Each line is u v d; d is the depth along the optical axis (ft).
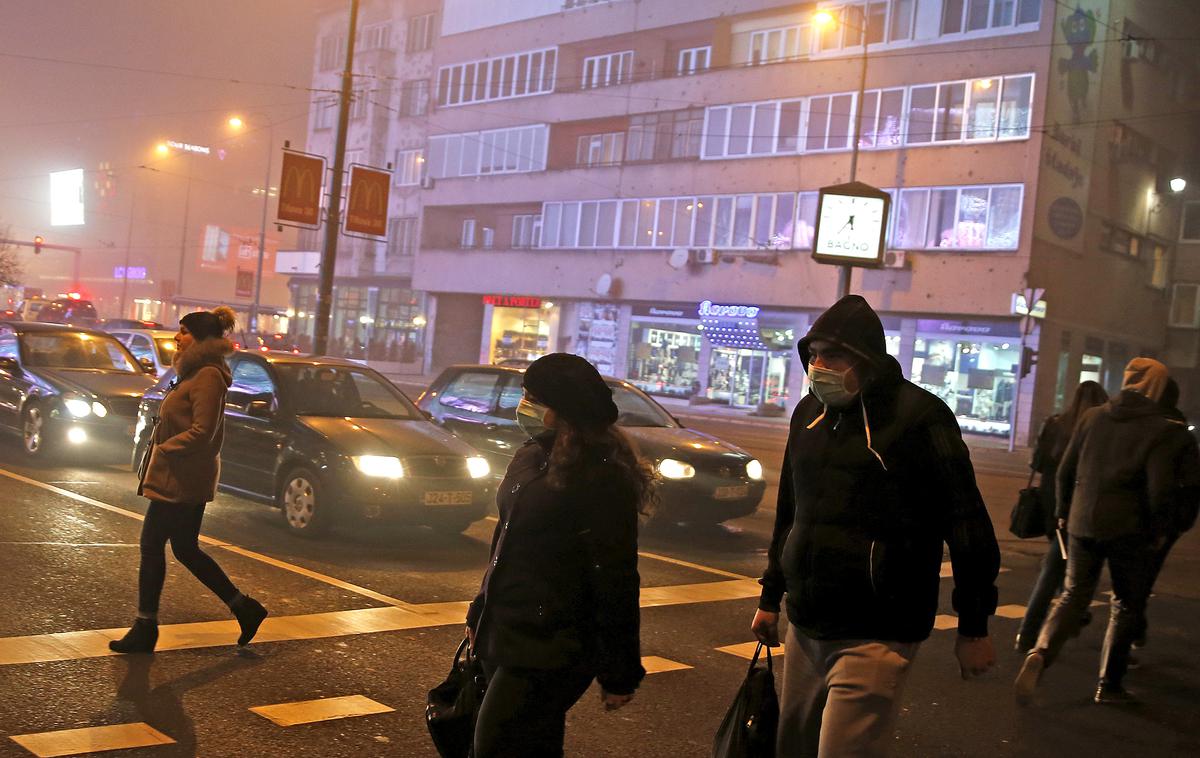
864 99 113.50
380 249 175.63
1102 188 112.78
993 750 17.19
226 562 26.21
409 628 21.53
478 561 29.17
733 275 123.65
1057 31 101.76
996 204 103.60
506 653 10.11
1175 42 121.60
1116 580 19.67
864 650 10.62
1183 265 130.00
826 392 10.87
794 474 11.42
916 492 10.75
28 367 42.73
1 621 19.31
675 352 131.34
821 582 10.81
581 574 10.25
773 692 11.40
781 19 122.52
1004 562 37.40
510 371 39.86
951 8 107.96
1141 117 117.70
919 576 10.76
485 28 156.66
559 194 143.33
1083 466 19.76
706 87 127.54
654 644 22.07
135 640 18.29
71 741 14.15
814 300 116.06
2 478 35.40
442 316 161.38
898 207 110.22
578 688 10.33
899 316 111.65
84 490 34.40
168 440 18.47
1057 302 106.63
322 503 29.91
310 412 32.32
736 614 25.43
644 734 16.65
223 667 18.02
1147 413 19.25
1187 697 21.04
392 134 176.35
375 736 15.43
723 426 106.63
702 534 37.58
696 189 127.75
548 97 146.30
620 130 140.26
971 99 105.91
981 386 106.01
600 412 10.41
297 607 22.50
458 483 31.27
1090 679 22.03
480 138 155.74
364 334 181.47
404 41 176.96
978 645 10.73
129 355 46.19
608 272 136.46
